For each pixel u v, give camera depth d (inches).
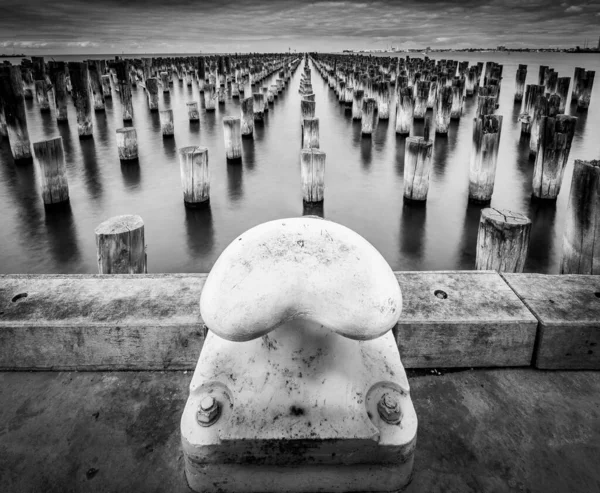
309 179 420.5
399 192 469.4
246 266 59.7
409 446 69.0
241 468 71.0
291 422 67.7
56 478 82.5
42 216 408.2
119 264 195.9
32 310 111.9
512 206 426.9
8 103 541.6
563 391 104.0
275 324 61.2
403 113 725.9
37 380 108.2
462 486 80.7
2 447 89.0
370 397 73.4
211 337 81.5
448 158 604.1
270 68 2217.0
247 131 717.3
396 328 108.7
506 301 115.6
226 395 73.0
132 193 469.1
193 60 2694.4
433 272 129.4
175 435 91.7
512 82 1534.2
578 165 176.1
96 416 96.8
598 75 1499.8
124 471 83.7
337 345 73.2
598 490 80.1
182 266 329.1
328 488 73.9
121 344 109.2
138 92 1492.4
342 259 59.9
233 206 436.1
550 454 87.3
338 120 904.9
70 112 985.5
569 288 121.1
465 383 107.0
